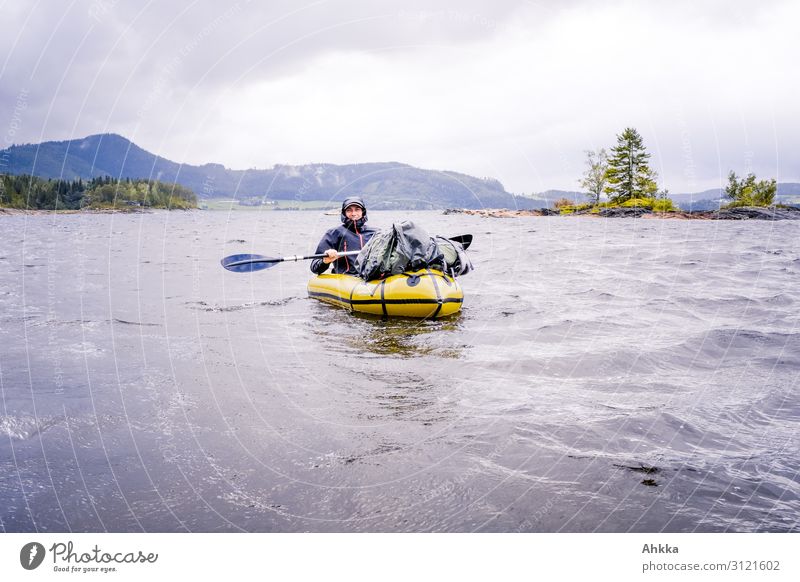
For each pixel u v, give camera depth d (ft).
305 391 14.02
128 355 17.31
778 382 14.66
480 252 54.13
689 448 10.62
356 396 13.65
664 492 8.99
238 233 94.68
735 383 14.61
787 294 28.09
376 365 16.48
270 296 29.66
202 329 21.33
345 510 8.54
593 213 158.10
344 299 25.99
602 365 16.37
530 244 63.31
